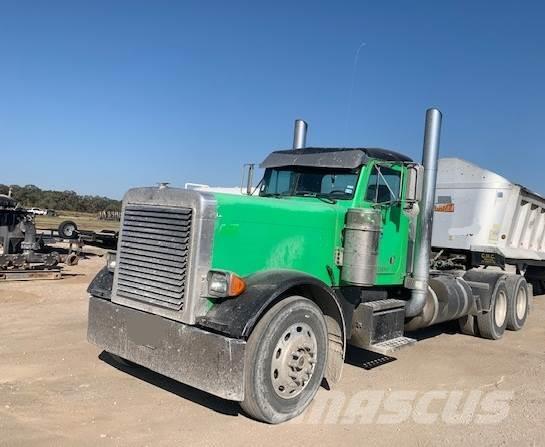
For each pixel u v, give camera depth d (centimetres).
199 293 463
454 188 1163
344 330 533
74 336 739
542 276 1384
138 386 550
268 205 519
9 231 1423
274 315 464
